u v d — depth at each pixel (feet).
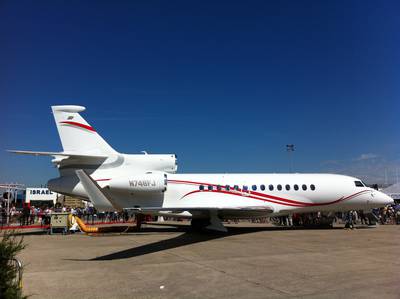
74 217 65.26
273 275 27.68
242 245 45.11
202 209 55.06
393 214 97.45
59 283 25.68
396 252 39.06
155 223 92.63
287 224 86.28
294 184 65.26
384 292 22.49
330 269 29.86
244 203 62.64
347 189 66.33
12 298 14.74
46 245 46.73
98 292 23.22
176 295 22.35
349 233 60.44
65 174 60.85
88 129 61.41
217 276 27.50
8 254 15.21
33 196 164.14
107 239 53.31
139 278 27.09
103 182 60.08
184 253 38.91
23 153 51.65
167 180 62.34
